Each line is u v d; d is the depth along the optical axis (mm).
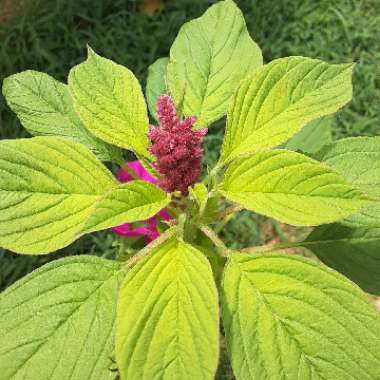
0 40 591
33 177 217
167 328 185
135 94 244
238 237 486
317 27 586
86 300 212
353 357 188
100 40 574
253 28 583
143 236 297
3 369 197
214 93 273
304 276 197
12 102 269
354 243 265
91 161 229
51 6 607
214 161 499
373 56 564
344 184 183
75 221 217
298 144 331
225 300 198
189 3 599
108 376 201
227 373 423
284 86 226
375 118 520
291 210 188
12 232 207
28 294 209
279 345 191
